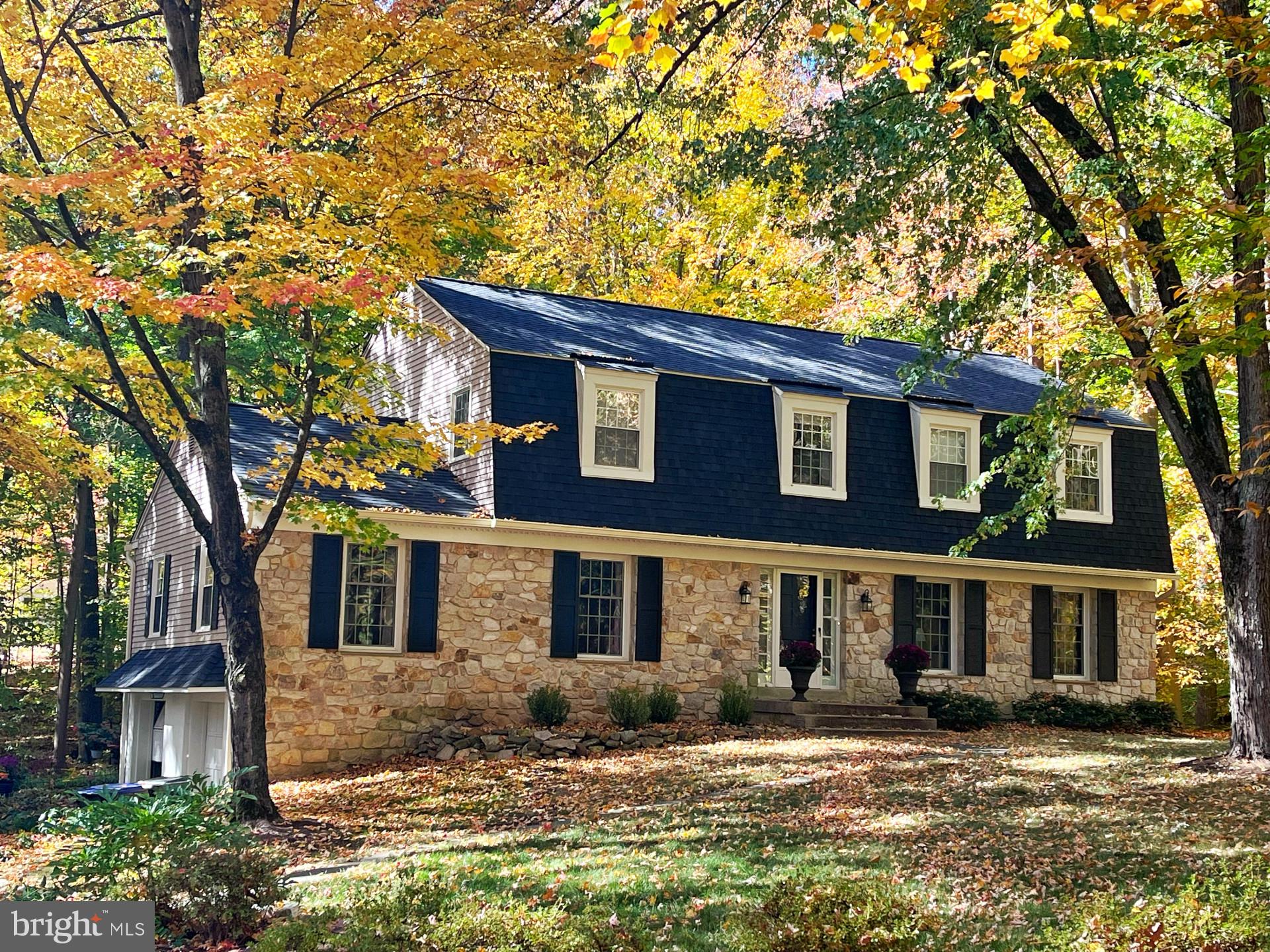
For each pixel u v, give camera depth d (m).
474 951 8.15
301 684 20.16
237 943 9.12
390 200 13.97
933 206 21.30
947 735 22.30
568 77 15.84
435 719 21.02
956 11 13.98
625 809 14.95
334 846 13.82
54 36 14.73
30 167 15.45
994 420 26.00
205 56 17.86
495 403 21.89
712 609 23.38
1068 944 8.05
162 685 20.89
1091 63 12.98
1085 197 14.34
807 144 16.97
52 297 25.36
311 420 15.41
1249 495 16.38
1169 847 11.60
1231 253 14.15
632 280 37.00
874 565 24.66
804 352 27.17
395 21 14.39
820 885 8.71
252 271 13.09
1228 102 18.17
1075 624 26.86
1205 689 33.00
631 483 22.62
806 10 16.94
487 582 21.70
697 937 8.99
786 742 20.39
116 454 30.83
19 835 16.20
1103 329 25.19
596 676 22.38
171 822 9.84
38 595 39.50
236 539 14.93
